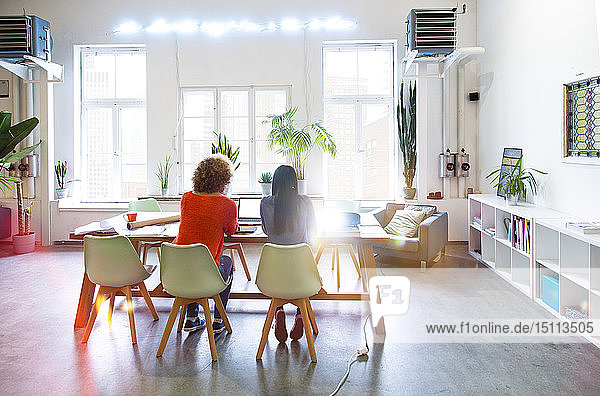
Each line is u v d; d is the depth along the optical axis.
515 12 6.20
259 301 4.87
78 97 8.25
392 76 8.10
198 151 8.09
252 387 3.12
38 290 5.29
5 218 7.62
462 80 7.62
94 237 3.69
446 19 6.32
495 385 3.14
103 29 8.00
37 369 3.38
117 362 3.49
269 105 8.05
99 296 3.88
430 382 3.18
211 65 7.93
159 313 4.50
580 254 4.23
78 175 8.28
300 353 3.63
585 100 4.62
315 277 3.49
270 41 7.89
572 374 3.27
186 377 3.26
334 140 8.20
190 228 3.69
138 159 8.43
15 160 7.11
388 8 7.78
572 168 4.89
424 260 5.82
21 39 6.60
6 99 7.91
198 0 7.90
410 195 7.62
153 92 8.01
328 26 7.82
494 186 6.90
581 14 4.66
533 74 5.72
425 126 7.48
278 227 3.76
